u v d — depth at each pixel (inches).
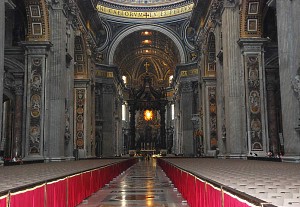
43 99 610.2
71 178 288.7
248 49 615.8
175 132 1915.6
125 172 777.6
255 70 612.1
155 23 1590.8
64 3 682.8
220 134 751.7
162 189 437.7
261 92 608.7
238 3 642.8
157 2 1584.6
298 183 189.9
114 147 1600.6
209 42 925.2
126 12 1582.2
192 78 1534.2
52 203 227.9
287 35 417.7
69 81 739.4
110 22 1571.1
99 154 1505.9
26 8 605.3
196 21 1104.2
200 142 1151.6
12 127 765.9
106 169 511.5
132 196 372.5
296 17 400.2
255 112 605.3
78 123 957.2
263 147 599.2
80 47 927.7
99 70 1537.9
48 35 621.9
